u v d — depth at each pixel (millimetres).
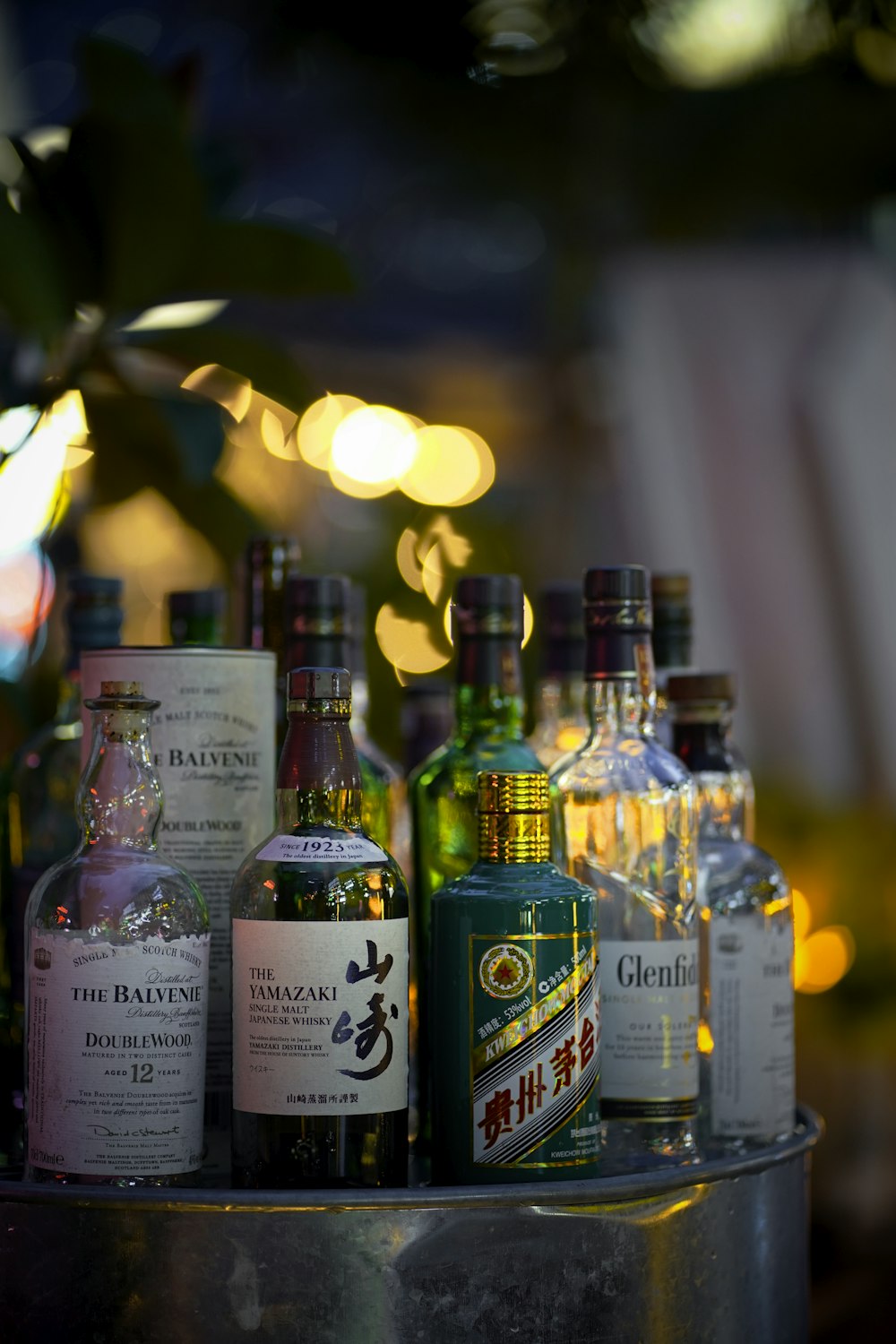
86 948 1258
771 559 3428
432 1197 1202
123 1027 1254
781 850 2959
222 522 1797
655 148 2996
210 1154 1332
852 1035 2596
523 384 3740
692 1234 1263
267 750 1375
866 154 2930
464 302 3820
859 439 3385
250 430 1987
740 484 3430
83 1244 1210
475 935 1273
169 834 1348
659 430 3447
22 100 3703
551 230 3355
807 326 3396
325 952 1244
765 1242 1312
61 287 1611
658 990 1353
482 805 1305
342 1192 1199
